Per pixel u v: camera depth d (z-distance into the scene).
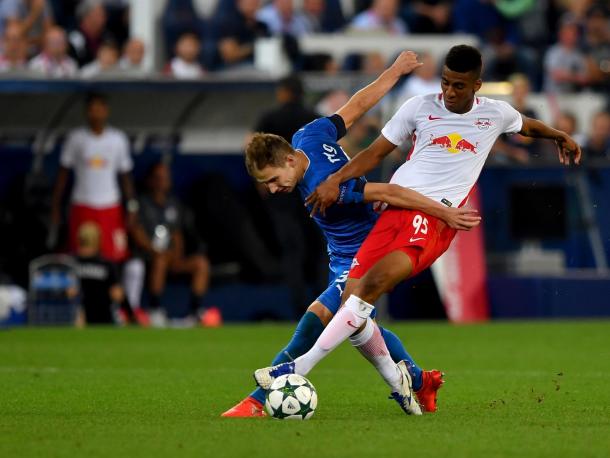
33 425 27.12
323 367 43.56
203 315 65.69
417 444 24.06
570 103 78.25
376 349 28.67
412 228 28.72
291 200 61.88
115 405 31.86
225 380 38.75
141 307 68.88
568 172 67.69
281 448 23.45
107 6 86.19
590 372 41.19
